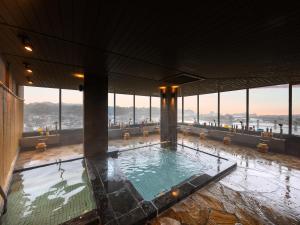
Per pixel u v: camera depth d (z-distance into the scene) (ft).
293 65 12.94
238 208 8.76
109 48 9.77
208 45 9.21
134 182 13.20
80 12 6.08
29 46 8.63
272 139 20.40
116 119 35.91
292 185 11.44
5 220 8.01
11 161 13.37
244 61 12.06
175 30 7.57
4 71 11.60
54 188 11.18
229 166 14.43
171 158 18.79
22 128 22.22
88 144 17.12
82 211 8.80
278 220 7.79
